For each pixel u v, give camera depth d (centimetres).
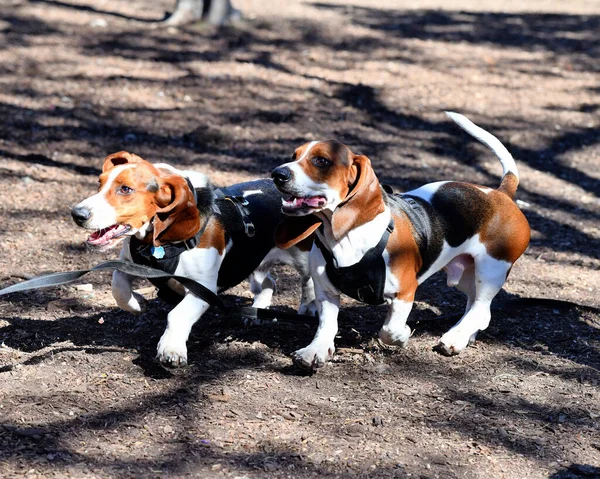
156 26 1227
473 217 427
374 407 377
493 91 1064
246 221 414
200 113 881
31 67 975
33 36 1111
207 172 739
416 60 1188
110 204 358
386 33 1355
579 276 585
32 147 761
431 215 414
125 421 353
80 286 510
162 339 384
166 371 401
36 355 411
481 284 438
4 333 439
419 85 1058
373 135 873
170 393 380
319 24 1368
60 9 1293
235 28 1258
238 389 388
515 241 439
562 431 363
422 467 329
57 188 682
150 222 376
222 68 1044
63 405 363
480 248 434
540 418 374
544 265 604
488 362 434
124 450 330
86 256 563
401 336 410
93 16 1266
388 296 401
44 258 554
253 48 1155
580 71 1203
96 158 752
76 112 848
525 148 881
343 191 367
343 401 381
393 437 351
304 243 450
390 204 401
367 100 977
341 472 323
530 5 1891
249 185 437
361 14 1538
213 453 331
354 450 339
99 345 429
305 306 479
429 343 454
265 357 427
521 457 341
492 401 389
